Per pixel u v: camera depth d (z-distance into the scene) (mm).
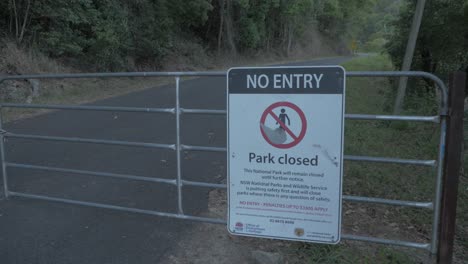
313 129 2918
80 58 14609
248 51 33781
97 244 3420
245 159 3104
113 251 3309
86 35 15258
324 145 2908
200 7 23453
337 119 2865
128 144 3828
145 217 3939
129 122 8648
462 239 4086
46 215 3998
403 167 5895
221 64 27859
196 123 8617
